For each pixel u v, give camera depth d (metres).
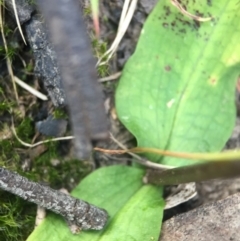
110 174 0.10
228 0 0.10
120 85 0.10
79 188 0.10
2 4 0.09
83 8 0.10
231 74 0.10
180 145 0.10
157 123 0.10
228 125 0.10
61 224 0.09
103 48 0.10
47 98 0.10
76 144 0.06
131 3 0.10
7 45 0.10
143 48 0.10
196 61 0.10
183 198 0.10
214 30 0.10
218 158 0.06
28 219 0.10
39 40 0.09
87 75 0.06
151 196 0.10
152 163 0.10
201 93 0.10
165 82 0.10
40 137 0.10
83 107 0.06
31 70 0.10
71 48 0.06
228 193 0.11
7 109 0.10
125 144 0.11
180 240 0.10
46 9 0.06
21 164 0.10
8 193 0.10
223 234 0.10
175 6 0.10
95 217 0.09
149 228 0.10
